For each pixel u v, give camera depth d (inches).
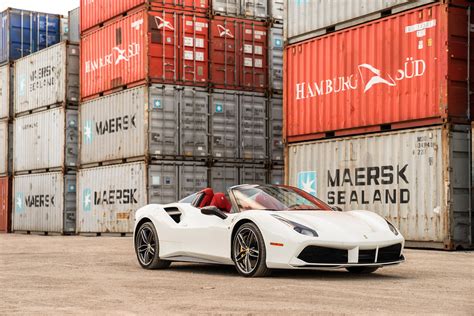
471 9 515.2
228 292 244.8
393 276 301.6
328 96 606.5
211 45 807.1
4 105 1091.3
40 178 995.9
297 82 641.0
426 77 517.7
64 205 941.2
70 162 945.5
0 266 369.1
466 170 507.2
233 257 303.9
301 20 637.3
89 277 305.0
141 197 775.1
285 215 291.3
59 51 954.1
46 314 199.3
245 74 826.8
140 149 779.4
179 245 334.0
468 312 197.9
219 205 325.1
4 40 1098.1
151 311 202.5
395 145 539.5
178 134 783.7
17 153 1059.9
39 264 381.1
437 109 506.9
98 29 861.8
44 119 987.9
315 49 622.2
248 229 295.3
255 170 828.0
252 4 833.5
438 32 510.3
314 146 618.5
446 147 497.7
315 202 323.6
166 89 779.4
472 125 499.8
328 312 198.2
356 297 230.1
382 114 553.6
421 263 375.9
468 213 505.4
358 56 577.3
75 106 948.6
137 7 786.2
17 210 1061.8
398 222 532.7
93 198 864.9
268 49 840.3
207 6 807.1
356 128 577.9
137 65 786.2
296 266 276.1
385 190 546.3
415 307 207.6
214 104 807.1
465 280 285.0
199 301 222.7
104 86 848.3
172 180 778.2
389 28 549.6
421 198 515.2
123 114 809.5
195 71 796.6
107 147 840.3
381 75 555.2
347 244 277.3
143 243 356.5
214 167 803.4
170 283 276.7
